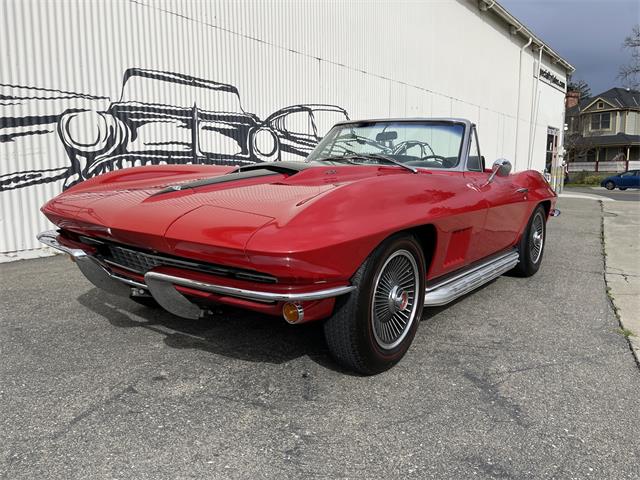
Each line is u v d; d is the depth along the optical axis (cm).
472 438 194
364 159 346
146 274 231
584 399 228
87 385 231
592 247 681
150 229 220
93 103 631
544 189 462
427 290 289
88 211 258
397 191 250
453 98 1585
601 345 297
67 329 305
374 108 1191
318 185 252
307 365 255
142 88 684
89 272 274
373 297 230
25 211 577
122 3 652
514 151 2147
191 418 204
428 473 172
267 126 888
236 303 216
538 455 184
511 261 403
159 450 181
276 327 307
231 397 221
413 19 1326
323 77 1017
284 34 910
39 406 212
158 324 313
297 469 172
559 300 396
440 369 257
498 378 248
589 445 192
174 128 729
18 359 261
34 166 582
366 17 1136
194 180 293
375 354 238
